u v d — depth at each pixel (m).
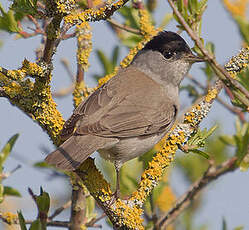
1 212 10.53
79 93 11.77
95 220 11.30
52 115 10.13
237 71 10.36
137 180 12.24
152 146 11.25
